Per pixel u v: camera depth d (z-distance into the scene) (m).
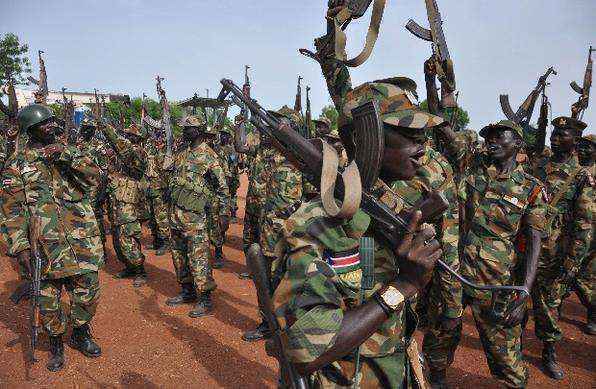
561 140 4.85
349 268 1.32
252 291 6.22
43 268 3.90
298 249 1.28
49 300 3.97
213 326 5.02
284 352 1.29
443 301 3.18
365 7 2.66
